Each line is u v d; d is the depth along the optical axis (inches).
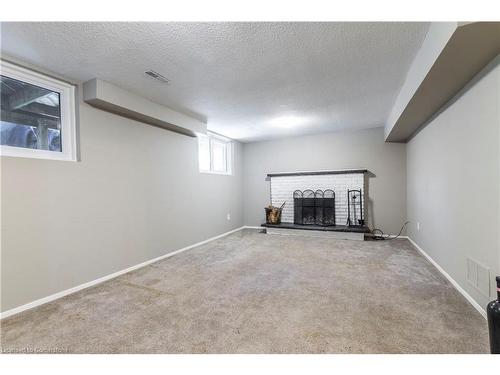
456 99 91.0
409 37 72.8
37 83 88.3
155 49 76.8
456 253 92.2
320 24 65.8
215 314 76.2
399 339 62.4
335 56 82.6
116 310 79.4
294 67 89.8
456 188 92.0
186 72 92.7
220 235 197.6
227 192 209.9
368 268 115.6
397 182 183.5
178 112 139.0
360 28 67.9
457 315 73.2
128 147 119.2
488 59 66.6
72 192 95.2
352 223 193.3
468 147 82.2
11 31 66.4
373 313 75.2
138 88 106.7
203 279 105.2
